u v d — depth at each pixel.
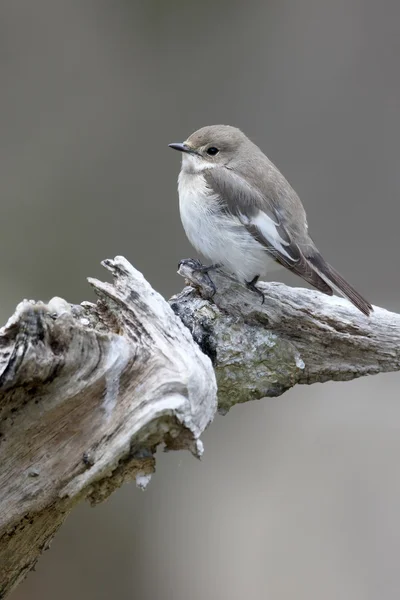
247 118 15.35
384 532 11.48
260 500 12.20
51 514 6.17
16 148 15.21
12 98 15.29
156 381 5.94
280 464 12.63
